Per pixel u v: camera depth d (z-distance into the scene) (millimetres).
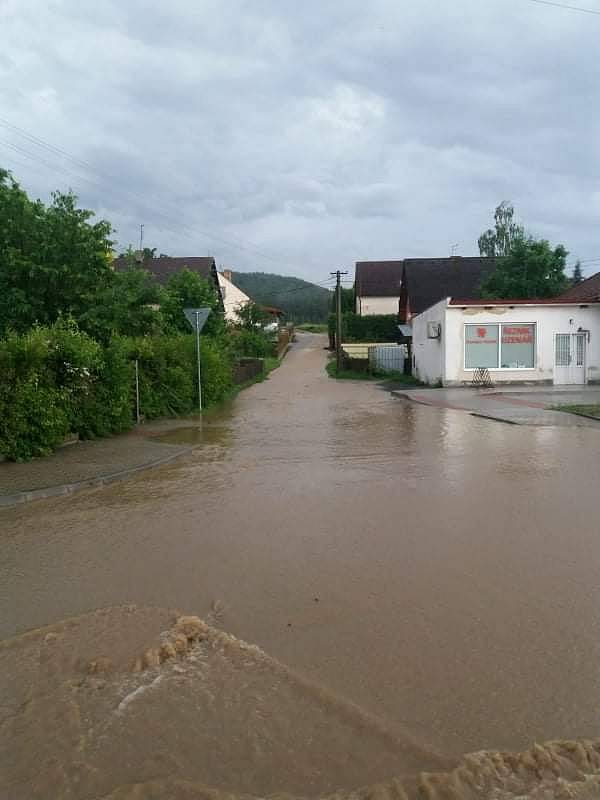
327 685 3713
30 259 14148
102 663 3959
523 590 5070
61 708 3502
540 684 3715
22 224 14305
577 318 26984
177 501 8086
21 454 10555
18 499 8078
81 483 8844
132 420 15516
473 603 4832
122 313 15586
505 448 11797
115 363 13695
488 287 35781
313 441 13039
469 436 13438
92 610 4801
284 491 8539
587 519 6980
